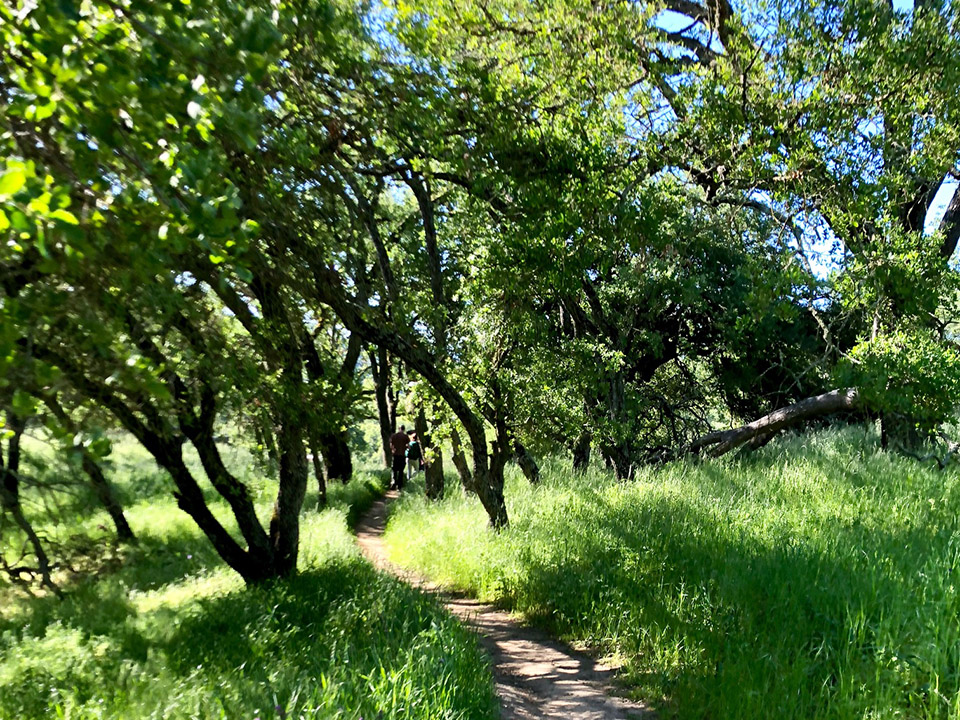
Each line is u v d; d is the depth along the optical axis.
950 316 12.73
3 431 3.83
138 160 2.67
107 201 2.71
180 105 2.70
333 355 10.05
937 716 4.73
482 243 10.39
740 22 11.37
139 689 5.71
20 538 9.22
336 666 5.52
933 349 10.32
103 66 2.45
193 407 7.68
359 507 22.36
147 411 5.93
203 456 8.75
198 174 2.61
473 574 10.78
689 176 13.29
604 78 10.30
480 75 7.68
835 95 10.74
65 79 2.43
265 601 8.02
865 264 10.87
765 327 16.20
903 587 6.16
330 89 6.77
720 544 8.41
